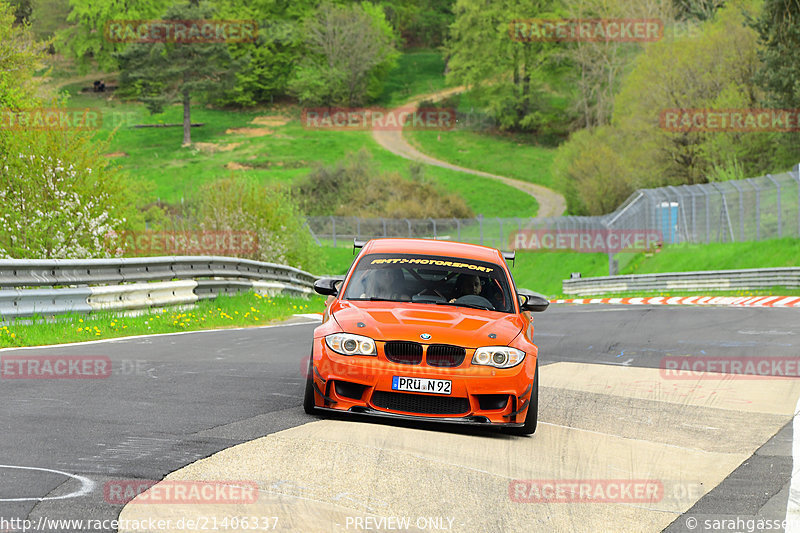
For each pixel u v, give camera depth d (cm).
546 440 1734
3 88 6059
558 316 5634
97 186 5028
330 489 1241
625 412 2100
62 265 3334
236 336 3462
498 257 2159
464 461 1478
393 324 1750
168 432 1532
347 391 1727
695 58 14825
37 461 1282
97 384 2016
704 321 4941
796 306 6353
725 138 13338
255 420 1686
